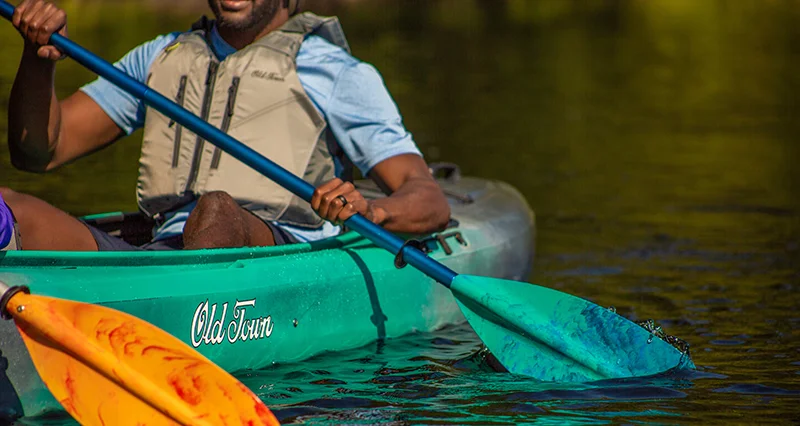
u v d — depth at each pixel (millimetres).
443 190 10625
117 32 31594
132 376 5543
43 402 5945
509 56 33250
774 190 15078
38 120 7762
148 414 5605
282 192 7910
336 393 6664
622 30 41688
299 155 7980
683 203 14242
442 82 27484
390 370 7266
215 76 8078
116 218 8633
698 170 16719
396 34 37812
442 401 6559
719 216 13438
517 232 9992
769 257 11211
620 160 17625
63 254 6133
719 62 32406
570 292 9805
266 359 7199
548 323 7473
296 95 7961
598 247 11828
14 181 14039
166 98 7703
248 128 7980
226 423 5449
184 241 7430
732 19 45625
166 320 6438
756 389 6859
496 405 6492
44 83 7703
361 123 7992
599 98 25453
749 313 8977
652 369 7277
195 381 5559
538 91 26438
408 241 7590
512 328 7562
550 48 35562
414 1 47000
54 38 7555
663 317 8867
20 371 5812
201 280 6738
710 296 9594
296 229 8094
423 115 22406
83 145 8219
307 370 7176
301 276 7430
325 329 7598
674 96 25906
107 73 7660
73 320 5621
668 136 20203
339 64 8047
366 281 7926
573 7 49875
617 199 14586
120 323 5715
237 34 8180
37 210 6727
